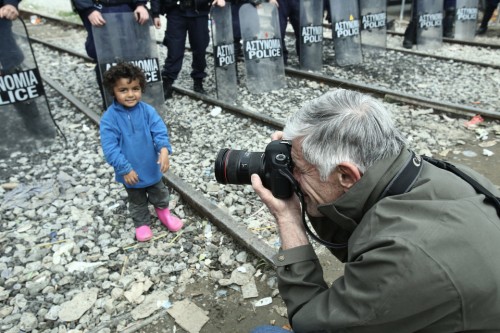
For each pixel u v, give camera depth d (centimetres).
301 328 129
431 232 103
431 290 100
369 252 109
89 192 337
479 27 904
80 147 419
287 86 590
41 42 874
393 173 119
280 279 141
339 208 126
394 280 103
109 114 253
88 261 264
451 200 112
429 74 616
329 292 126
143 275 251
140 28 457
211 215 289
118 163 246
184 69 672
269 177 143
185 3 491
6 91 394
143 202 277
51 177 365
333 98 125
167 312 227
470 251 102
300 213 145
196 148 411
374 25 714
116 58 452
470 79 585
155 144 267
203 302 235
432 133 424
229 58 518
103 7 440
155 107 486
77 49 833
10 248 276
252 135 434
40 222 304
